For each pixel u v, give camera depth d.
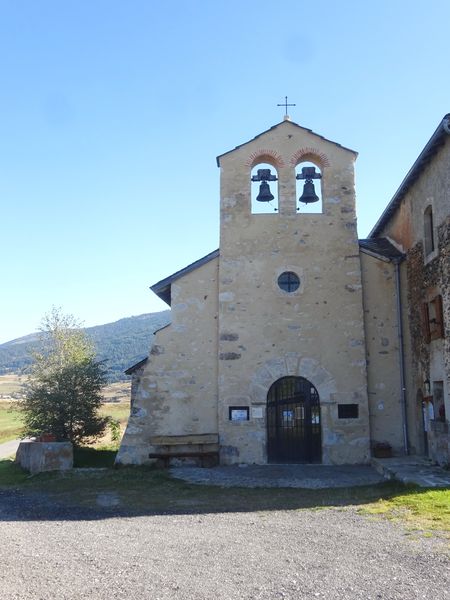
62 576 5.67
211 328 14.88
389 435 14.37
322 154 15.38
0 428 35.62
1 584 5.41
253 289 14.79
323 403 14.27
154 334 14.87
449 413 11.95
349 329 14.60
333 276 14.84
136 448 14.38
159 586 5.31
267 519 8.45
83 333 22.36
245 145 15.46
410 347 14.70
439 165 12.59
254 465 13.98
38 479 13.65
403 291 15.02
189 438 14.07
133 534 7.66
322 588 5.16
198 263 15.11
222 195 15.27
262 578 5.49
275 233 15.05
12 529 8.27
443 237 12.35
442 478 10.70
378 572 5.56
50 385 19.64
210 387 14.62
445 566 5.66
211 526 8.09
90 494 11.44
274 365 14.45
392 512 8.32
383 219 17.05
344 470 13.18
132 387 14.69
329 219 15.12
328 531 7.41
